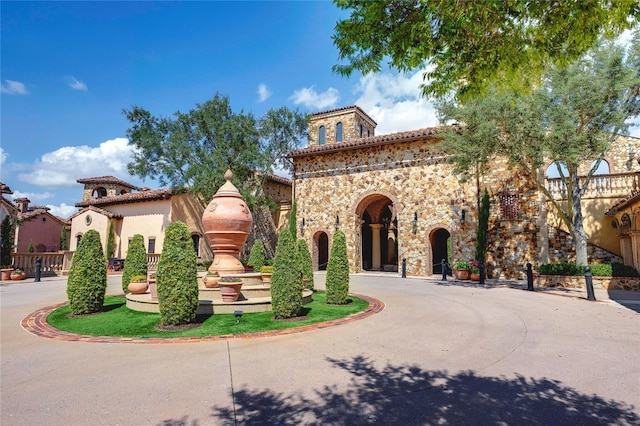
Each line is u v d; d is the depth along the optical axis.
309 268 12.92
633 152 21.70
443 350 6.01
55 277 20.70
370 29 4.15
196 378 4.74
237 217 11.48
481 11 3.88
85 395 4.20
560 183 18.30
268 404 3.97
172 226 7.84
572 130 12.43
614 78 12.34
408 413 3.75
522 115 13.22
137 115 22.67
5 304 10.63
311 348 6.12
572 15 3.95
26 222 29.47
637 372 5.00
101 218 27.31
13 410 3.82
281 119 24.52
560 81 12.67
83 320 8.20
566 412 3.78
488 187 19.39
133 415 3.71
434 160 20.77
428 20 3.96
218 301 9.20
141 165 22.25
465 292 13.44
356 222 22.91
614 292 13.77
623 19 3.99
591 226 18.30
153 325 7.64
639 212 14.12
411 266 20.84
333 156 24.11
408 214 21.23
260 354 5.79
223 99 24.12
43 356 5.70
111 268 24.38
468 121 14.88
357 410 3.82
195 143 23.75
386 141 21.47
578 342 6.55
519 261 18.33
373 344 6.36
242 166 23.08
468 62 4.52
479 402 4.02
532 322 8.24
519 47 4.39
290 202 29.56
